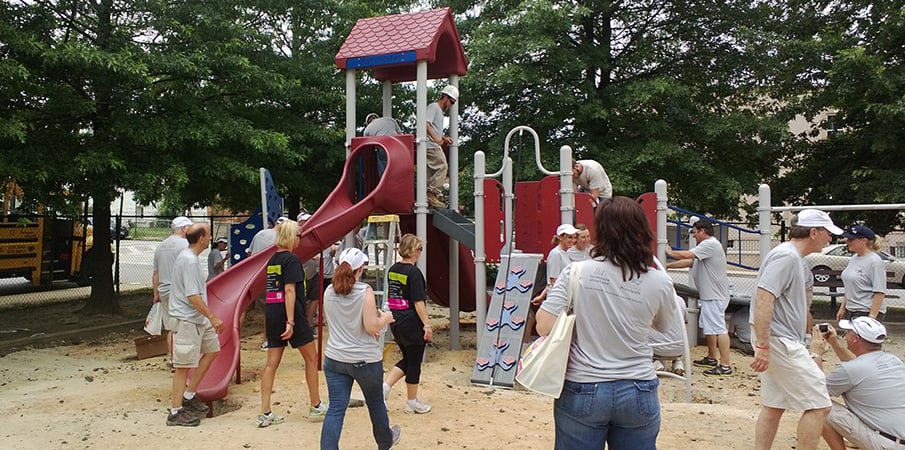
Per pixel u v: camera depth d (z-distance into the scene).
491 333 7.32
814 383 3.93
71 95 9.95
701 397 6.73
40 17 9.73
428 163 8.85
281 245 5.33
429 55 8.38
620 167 13.27
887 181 11.98
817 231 4.02
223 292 7.07
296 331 5.34
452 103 9.30
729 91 14.88
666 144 13.12
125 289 16.70
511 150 14.58
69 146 10.17
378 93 14.70
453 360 8.41
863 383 4.10
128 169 10.31
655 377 2.78
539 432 5.12
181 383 5.36
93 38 10.84
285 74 12.95
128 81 10.02
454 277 9.25
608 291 2.74
